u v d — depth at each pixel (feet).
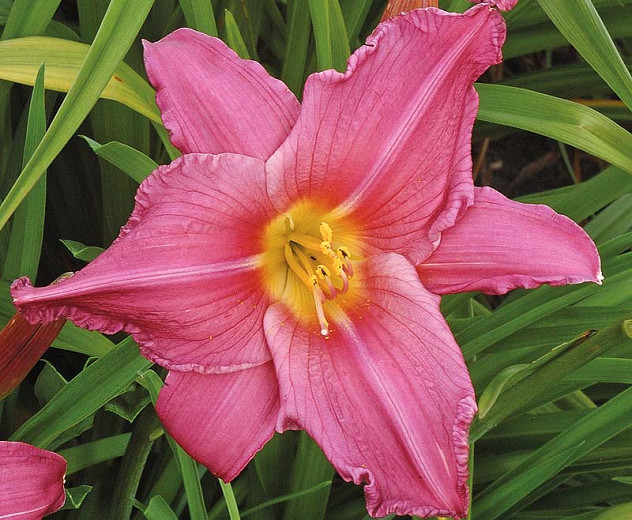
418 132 1.34
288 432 1.59
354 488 1.69
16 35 1.51
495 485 1.56
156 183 1.28
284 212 1.37
